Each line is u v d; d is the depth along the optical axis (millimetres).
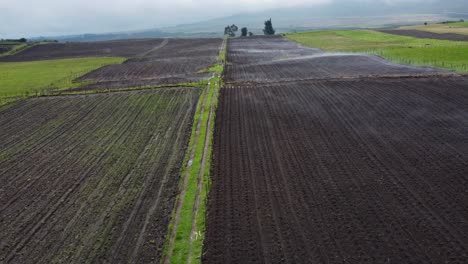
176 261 11141
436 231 11484
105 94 33312
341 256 10688
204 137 20656
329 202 13359
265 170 16109
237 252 11219
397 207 12805
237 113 24516
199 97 29984
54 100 32188
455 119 20641
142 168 17438
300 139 19281
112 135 22328
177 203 14227
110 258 11469
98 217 13656
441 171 15047
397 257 10508
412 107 23203
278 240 11562
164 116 25469
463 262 10195
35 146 21344
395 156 16641
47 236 12773
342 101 25547
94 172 17375
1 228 13438
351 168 15766
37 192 15867
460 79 29469
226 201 13945
